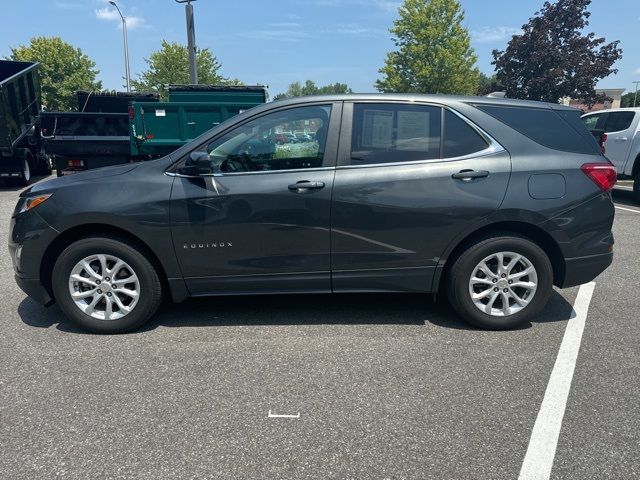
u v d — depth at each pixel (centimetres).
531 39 2358
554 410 290
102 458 250
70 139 1059
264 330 400
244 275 387
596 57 2325
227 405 296
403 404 296
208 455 252
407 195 375
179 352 362
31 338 386
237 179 375
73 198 374
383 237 380
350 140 380
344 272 388
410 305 454
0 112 1106
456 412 288
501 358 353
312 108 385
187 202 372
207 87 1198
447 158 381
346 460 249
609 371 334
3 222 836
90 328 391
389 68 3061
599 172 386
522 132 389
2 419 281
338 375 330
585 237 389
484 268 389
